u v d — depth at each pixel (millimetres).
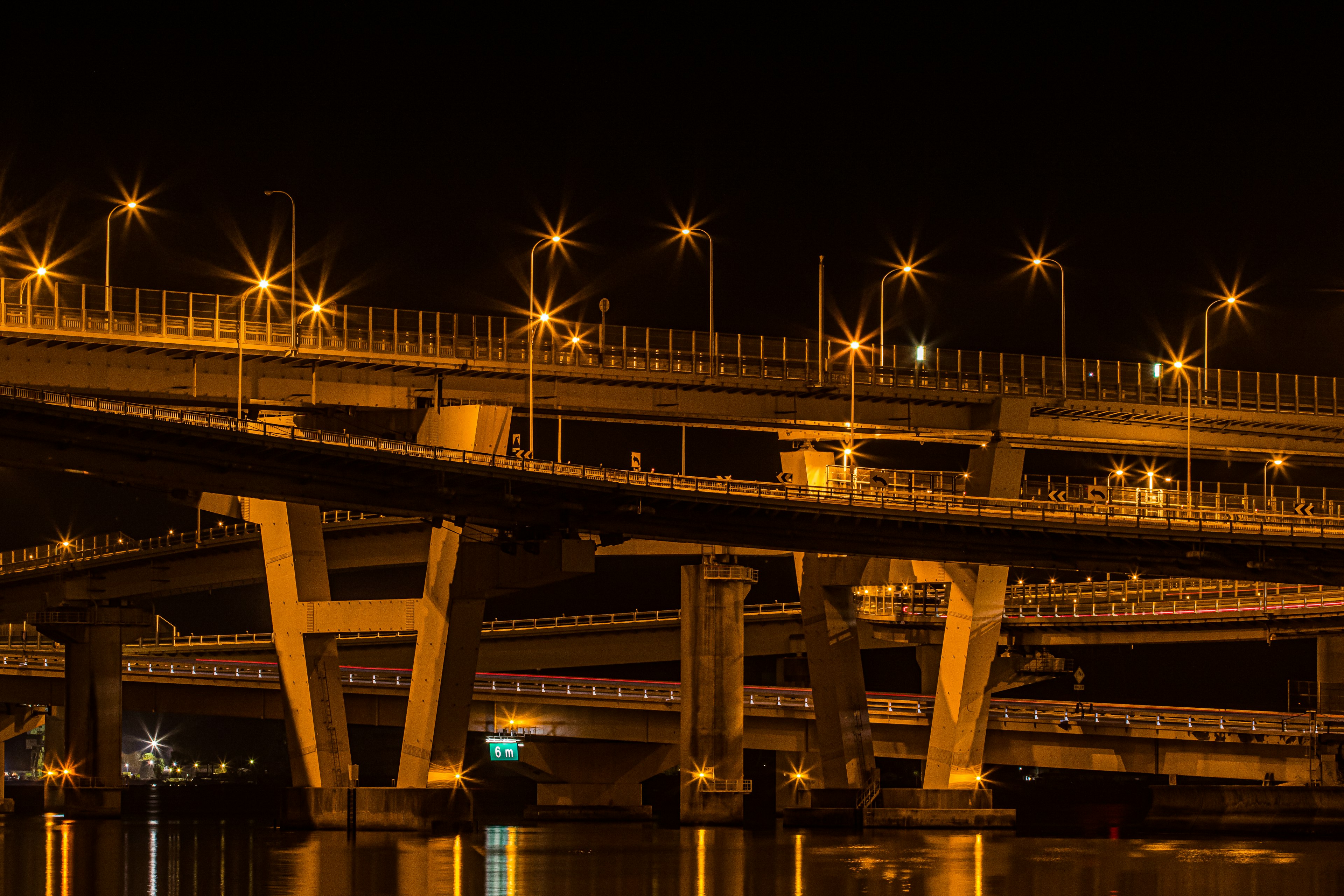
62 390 84438
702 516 89000
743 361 99688
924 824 106688
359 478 79000
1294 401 111562
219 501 98000
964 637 106125
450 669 93125
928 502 93375
